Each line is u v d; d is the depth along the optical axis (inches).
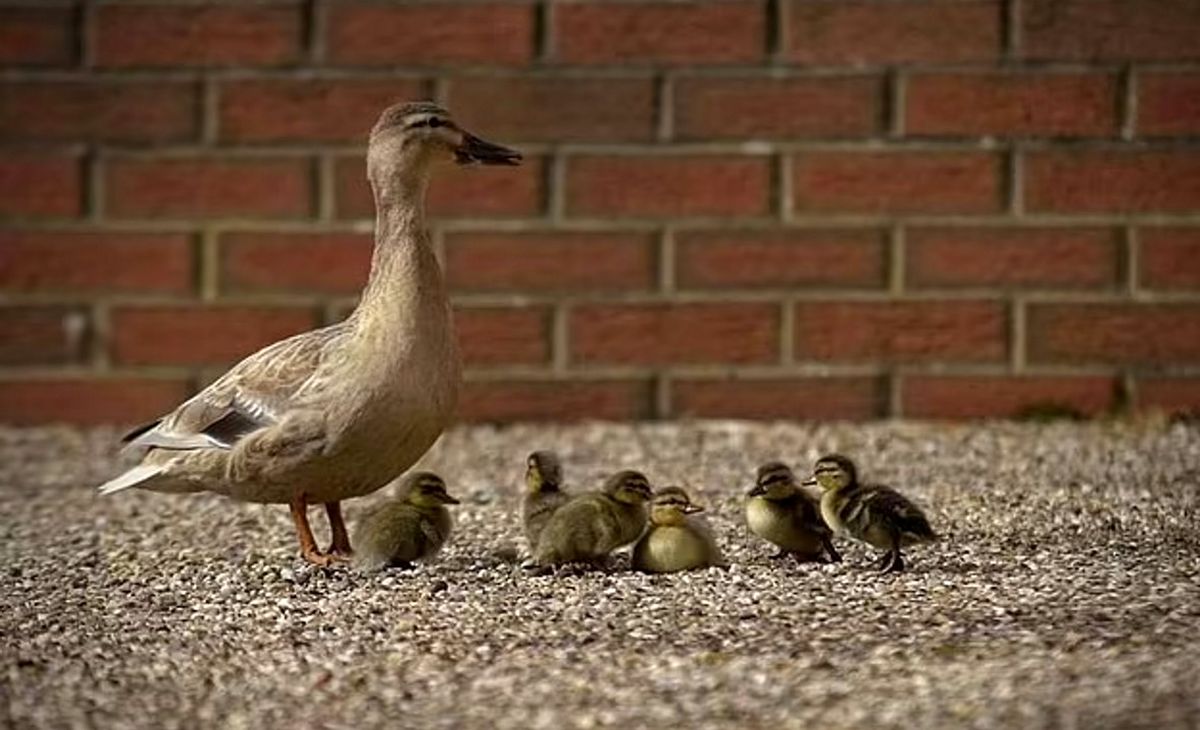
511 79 616.1
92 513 508.1
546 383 620.1
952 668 337.7
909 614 373.1
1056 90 610.2
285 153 620.4
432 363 429.4
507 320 619.2
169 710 334.6
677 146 615.8
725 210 616.1
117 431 624.7
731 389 618.8
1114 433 594.2
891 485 516.4
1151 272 613.0
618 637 364.8
